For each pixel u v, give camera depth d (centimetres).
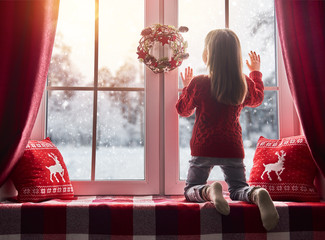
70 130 203
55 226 144
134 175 204
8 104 162
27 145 178
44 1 170
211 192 147
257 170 183
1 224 142
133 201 174
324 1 173
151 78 204
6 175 161
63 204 146
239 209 146
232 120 172
